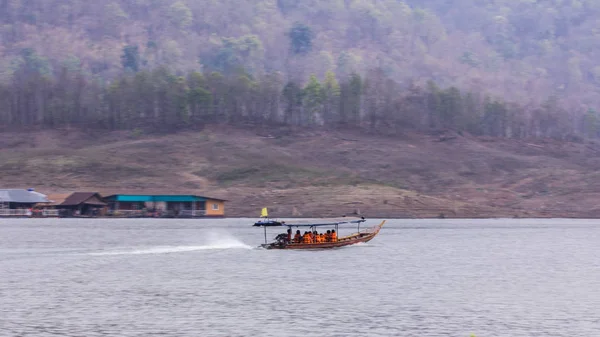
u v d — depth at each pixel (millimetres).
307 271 154625
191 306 118625
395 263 169500
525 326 107438
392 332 103312
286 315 112438
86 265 163375
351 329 104688
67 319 110062
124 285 137125
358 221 195250
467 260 178625
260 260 172125
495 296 128500
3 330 103938
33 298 124875
